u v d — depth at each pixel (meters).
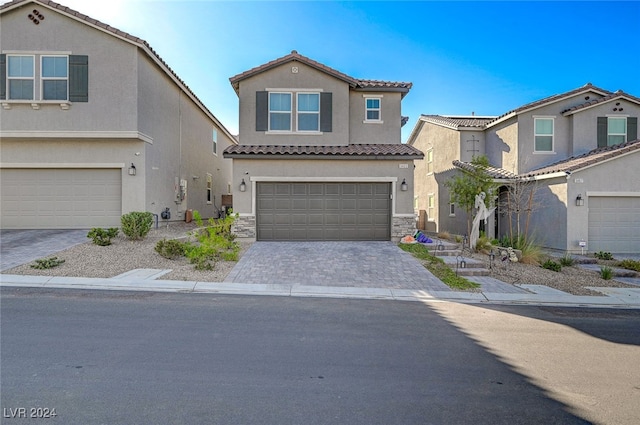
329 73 15.92
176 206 18.97
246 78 15.87
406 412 3.67
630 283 10.61
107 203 15.04
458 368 4.75
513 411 3.77
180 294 8.16
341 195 14.92
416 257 12.34
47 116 14.30
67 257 10.68
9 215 14.88
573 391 4.23
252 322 6.32
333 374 4.44
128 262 10.59
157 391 3.90
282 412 3.58
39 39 14.22
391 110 17.09
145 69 15.28
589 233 15.36
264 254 12.30
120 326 5.89
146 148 15.34
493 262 12.33
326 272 10.40
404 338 5.79
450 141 22.02
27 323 5.90
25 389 3.86
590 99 18.69
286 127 16.02
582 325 6.85
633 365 5.02
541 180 16.67
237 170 14.65
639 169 15.42
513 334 6.20
